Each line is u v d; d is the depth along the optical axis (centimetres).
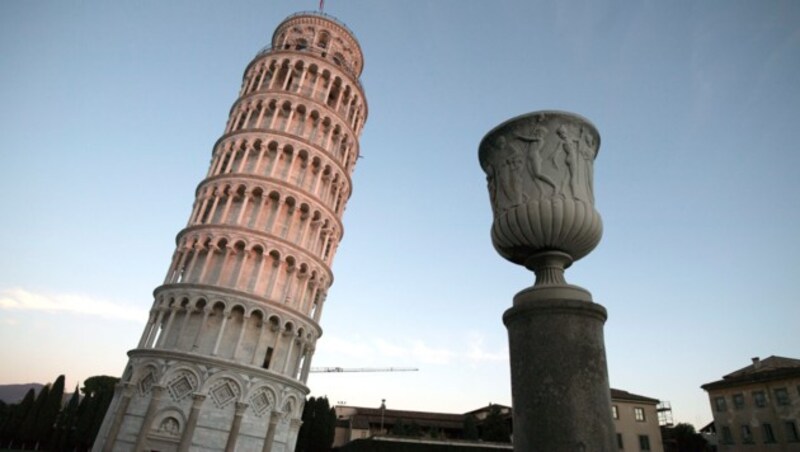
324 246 5478
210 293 4475
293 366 4809
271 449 4250
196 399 3991
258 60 6088
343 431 9625
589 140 849
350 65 6719
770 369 7025
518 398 702
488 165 905
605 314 738
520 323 738
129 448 3878
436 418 9994
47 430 7775
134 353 4362
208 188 5203
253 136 5366
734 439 6969
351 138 6131
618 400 7638
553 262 793
